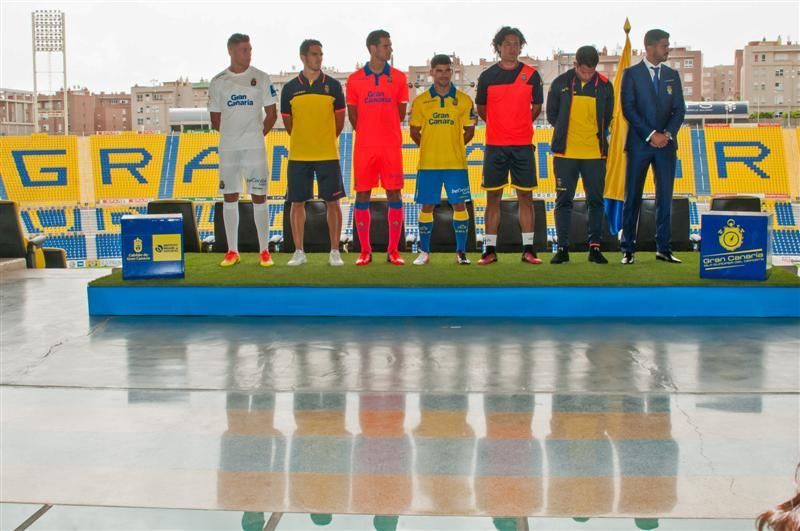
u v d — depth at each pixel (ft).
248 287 22.93
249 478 10.84
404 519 9.58
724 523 9.38
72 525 9.49
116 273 25.54
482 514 9.70
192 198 100.99
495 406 13.99
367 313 22.71
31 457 11.66
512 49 24.73
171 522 9.54
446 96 25.23
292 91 25.21
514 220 32.89
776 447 11.87
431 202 25.67
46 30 127.75
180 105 247.91
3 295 26.96
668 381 15.58
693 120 152.56
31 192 102.01
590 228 26.03
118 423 13.17
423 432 12.66
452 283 22.58
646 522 9.43
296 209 26.02
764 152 103.86
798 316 22.26
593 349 18.34
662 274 23.65
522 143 25.23
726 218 22.72
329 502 10.07
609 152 26.21
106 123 290.35
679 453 11.66
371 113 25.30
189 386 15.40
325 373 16.33
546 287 22.43
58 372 16.55
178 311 23.15
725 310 22.36
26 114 260.01
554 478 10.77
